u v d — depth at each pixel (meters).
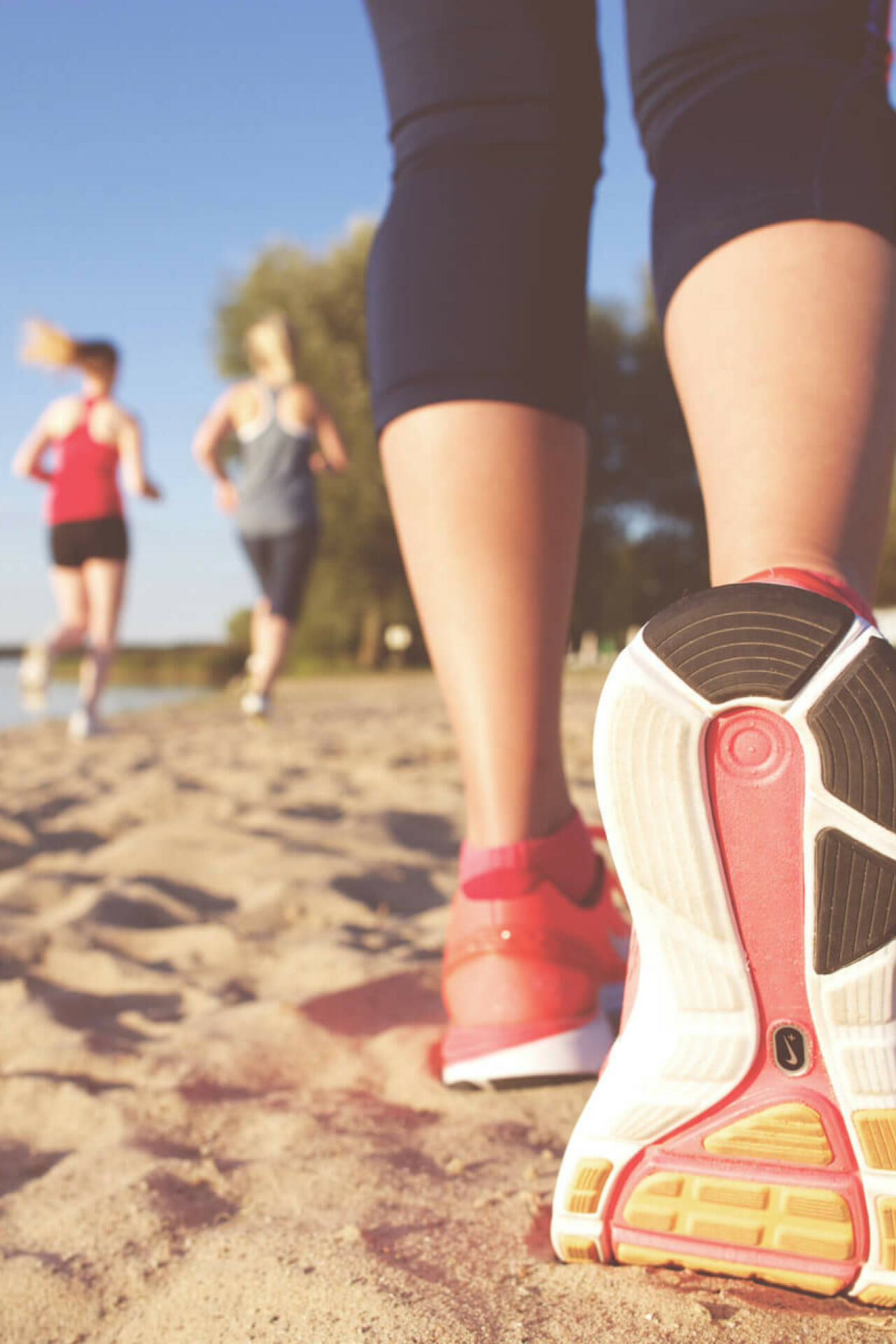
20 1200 1.05
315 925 2.14
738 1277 0.79
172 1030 1.55
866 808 0.71
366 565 25.42
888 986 0.73
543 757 1.13
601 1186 0.80
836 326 0.85
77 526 6.29
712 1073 0.77
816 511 0.82
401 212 1.14
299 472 6.12
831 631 0.71
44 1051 1.44
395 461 1.11
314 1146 1.12
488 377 1.07
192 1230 0.96
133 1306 0.85
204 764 4.63
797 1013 0.75
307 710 9.09
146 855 2.61
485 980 1.16
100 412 6.26
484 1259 0.84
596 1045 1.16
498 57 1.12
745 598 0.73
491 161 1.12
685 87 0.98
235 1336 0.78
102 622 6.38
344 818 3.31
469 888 1.16
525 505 1.08
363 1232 0.90
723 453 0.86
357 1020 1.51
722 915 0.75
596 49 1.18
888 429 0.85
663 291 0.95
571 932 1.17
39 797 3.77
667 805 0.75
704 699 0.73
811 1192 0.75
